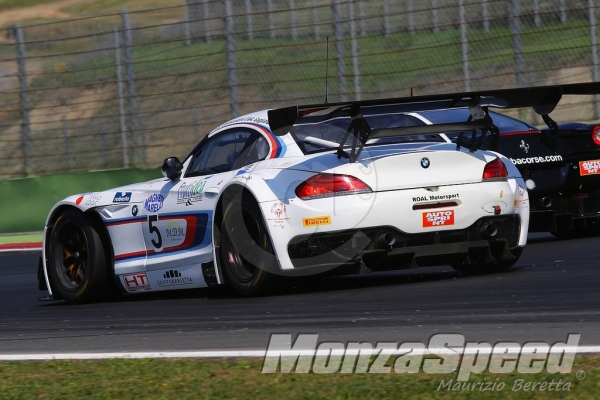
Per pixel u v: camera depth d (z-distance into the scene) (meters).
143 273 22.47
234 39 48.56
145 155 49.75
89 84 50.66
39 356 14.86
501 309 16.44
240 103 48.59
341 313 17.23
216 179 20.75
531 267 22.41
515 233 20.31
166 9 49.78
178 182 22.06
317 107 18.05
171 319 18.52
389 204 18.62
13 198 50.09
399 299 18.55
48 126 70.44
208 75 59.62
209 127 50.47
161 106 59.91
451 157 19.28
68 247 23.92
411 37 53.56
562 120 48.91
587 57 46.62
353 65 46.47
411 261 18.92
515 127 28.66
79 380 12.73
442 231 19.06
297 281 21.31
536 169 27.14
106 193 23.55
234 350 14.28
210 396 11.27
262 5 51.28
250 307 18.95
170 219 21.69
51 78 75.31
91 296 23.25
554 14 46.50
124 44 49.62
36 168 53.31
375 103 18.33
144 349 15.12
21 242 46.19
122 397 11.59
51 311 22.39
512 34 45.56
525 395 10.44
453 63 46.59
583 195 27.92
